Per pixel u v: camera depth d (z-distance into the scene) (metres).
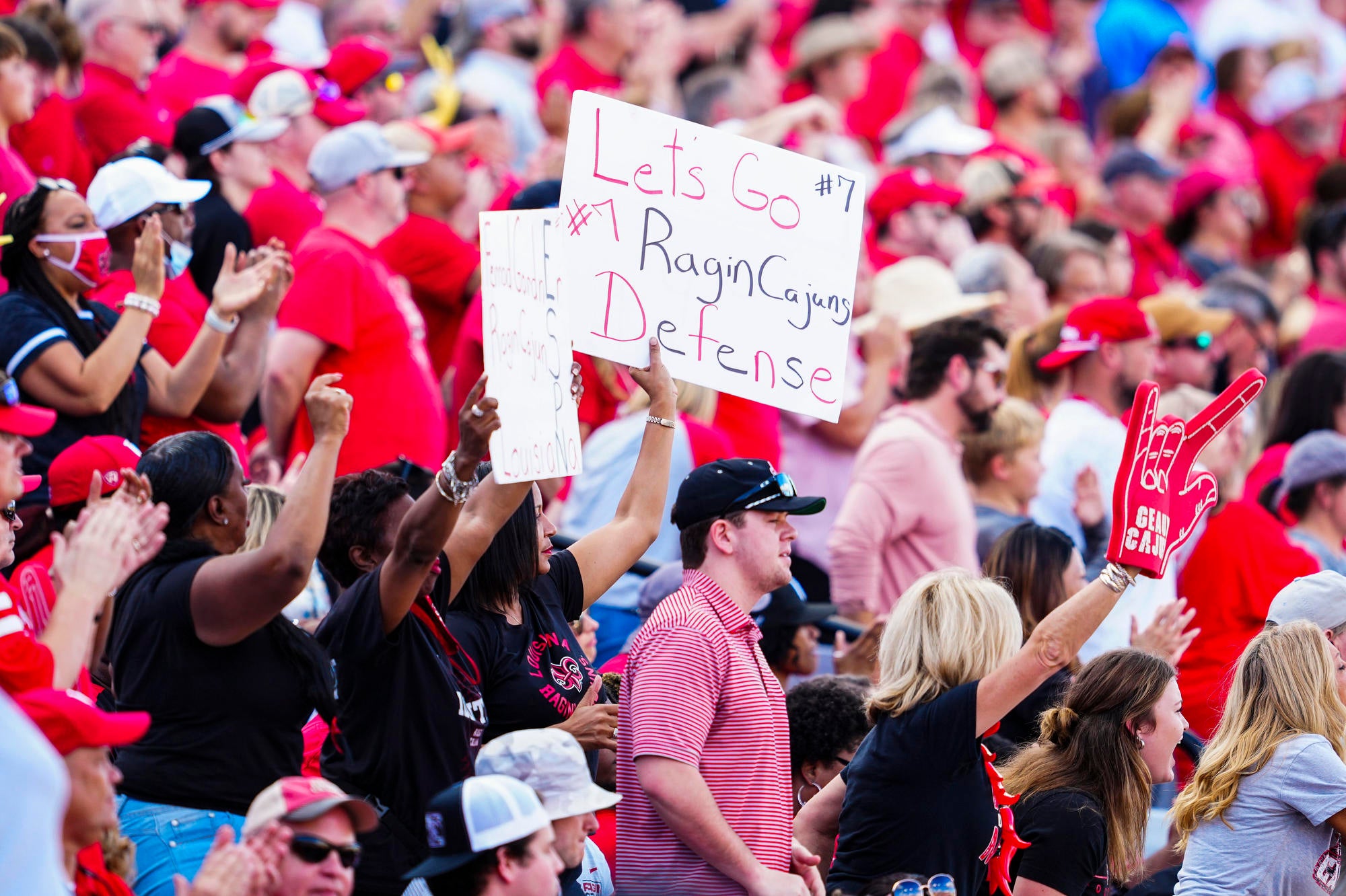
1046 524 28.77
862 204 19.33
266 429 26.33
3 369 20.44
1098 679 18.44
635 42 44.69
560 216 17.06
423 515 15.44
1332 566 28.42
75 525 14.75
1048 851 17.66
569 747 15.13
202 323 25.83
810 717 19.84
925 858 16.94
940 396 27.78
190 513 16.33
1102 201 45.78
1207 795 18.69
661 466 19.33
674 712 15.89
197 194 23.70
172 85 36.03
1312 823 18.22
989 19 56.53
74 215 21.19
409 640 16.23
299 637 16.28
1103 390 31.34
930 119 42.78
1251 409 36.56
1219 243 46.00
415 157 27.50
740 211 18.75
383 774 16.23
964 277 35.34
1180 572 30.22
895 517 26.98
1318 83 55.97
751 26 48.25
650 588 22.73
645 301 18.31
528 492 17.80
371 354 26.17
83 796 13.02
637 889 16.17
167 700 15.81
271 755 16.11
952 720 16.86
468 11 43.25
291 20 42.03
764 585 16.92
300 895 13.01
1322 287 43.09
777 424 31.16
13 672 13.74
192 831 15.59
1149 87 53.81
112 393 20.88
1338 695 18.95
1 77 26.30
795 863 17.12
